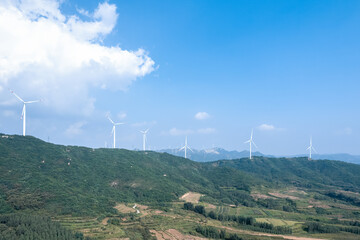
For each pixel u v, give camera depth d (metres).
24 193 192.12
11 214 158.25
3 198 178.75
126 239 162.50
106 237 161.62
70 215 190.62
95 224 182.75
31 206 182.75
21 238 132.25
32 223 149.00
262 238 183.75
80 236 154.88
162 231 191.75
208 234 194.38
